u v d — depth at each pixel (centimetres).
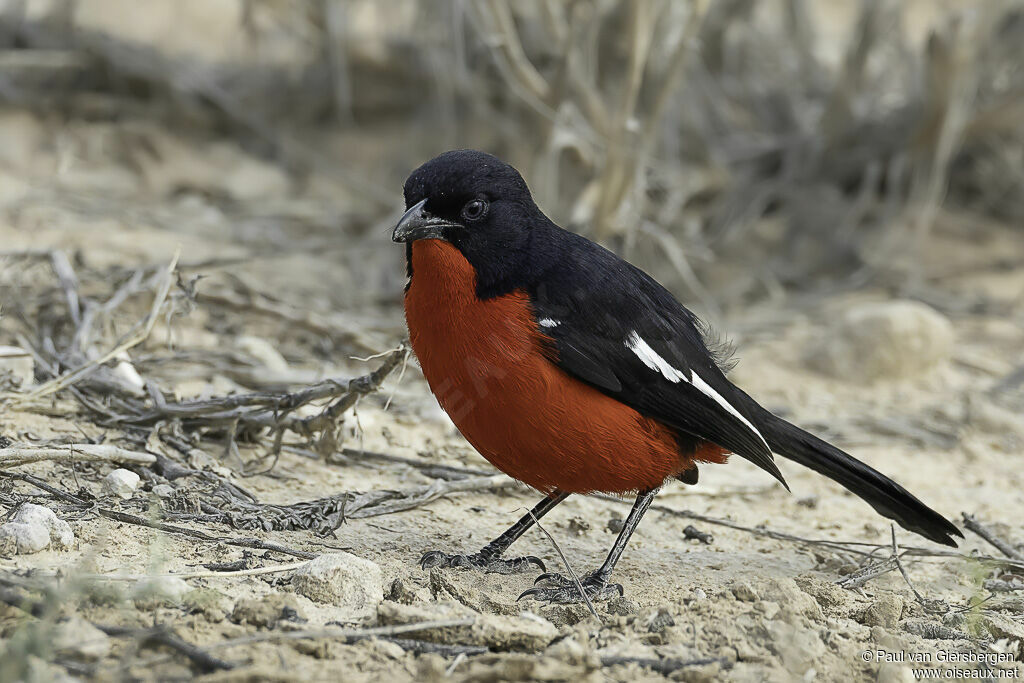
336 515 877
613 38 1684
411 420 1116
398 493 944
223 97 1767
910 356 1374
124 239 1420
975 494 1111
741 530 986
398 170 1727
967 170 1855
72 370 986
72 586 621
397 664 650
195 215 1565
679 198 1638
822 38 2109
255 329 1266
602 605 797
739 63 1906
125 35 1802
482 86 1659
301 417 983
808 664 694
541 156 1504
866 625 783
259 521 845
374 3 1811
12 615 638
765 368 1384
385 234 1547
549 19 1430
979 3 1802
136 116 1753
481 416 812
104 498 838
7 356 1009
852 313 1405
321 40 1783
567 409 803
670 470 858
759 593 783
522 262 813
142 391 1009
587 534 949
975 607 809
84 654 609
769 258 1681
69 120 1727
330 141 1798
